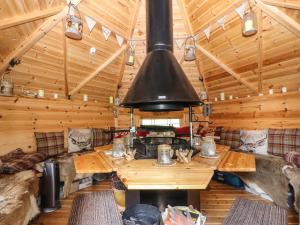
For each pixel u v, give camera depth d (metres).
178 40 3.67
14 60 2.79
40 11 2.43
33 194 2.30
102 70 4.12
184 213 1.83
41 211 2.56
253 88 3.84
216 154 2.19
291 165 2.52
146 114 5.33
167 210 1.85
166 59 2.35
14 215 1.67
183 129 3.70
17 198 1.86
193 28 3.42
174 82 2.20
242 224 1.50
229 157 2.08
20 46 2.72
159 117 5.34
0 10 2.19
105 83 4.52
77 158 2.13
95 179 3.70
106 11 2.93
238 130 3.90
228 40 3.33
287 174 2.41
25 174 2.41
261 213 1.63
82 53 3.49
